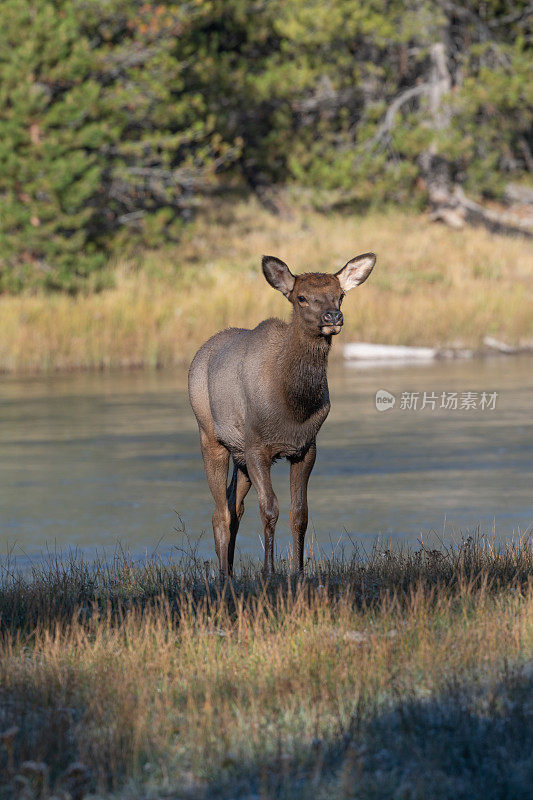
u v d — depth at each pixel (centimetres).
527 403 8412
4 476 5938
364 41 16688
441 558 3588
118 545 4428
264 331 3378
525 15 17350
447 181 17975
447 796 1827
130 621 2812
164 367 11650
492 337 12781
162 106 14538
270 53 17562
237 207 17300
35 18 13250
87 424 7669
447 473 5850
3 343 11550
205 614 2878
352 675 2366
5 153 12750
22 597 3238
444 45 16788
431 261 15362
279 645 2561
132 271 14288
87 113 13525
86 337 11888
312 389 3262
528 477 5712
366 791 1839
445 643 2519
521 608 2819
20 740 2070
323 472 5922
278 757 1923
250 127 17338
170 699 2283
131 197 15462
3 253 13025
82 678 2428
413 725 2084
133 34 14700
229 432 3519
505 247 16312
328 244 15950
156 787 1908
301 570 3322
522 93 16038
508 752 1956
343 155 16500
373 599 2986
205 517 4969
